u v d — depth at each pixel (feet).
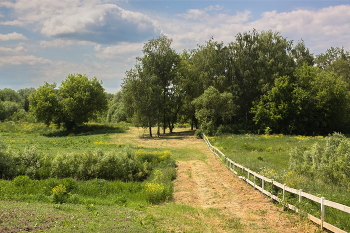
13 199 37.24
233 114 167.02
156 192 43.68
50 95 189.57
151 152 91.76
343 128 180.65
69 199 38.73
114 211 32.76
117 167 61.98
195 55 178.91
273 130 174.19
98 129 205.05
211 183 53.93
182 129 229.04
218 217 31.68
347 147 46.70
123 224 25.95
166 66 168.66
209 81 170.60
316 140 118.62
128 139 152.56
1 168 56.65
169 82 173.99
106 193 47.83
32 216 25.50
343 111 167.32
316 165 51.16
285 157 77.82
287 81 162.81
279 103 166.81
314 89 166.71
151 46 165.78
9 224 22.20
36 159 61.36
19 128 205.36
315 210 28.22
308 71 170.40
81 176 59.41
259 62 174.81
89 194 46.19
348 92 167.94
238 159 67.87
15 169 57.36
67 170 59.31
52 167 59.41
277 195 37.14
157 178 57.00
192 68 173.99
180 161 83.87
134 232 23.54
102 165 61.52
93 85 204.44
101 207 35.01
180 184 53.98
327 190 36.65
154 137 162.40
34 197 38.60
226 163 70.95
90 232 22.13
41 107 187.01
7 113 294.46
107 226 24.56
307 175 50.60
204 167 72.28
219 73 177.78
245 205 36.70
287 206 32.12
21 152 62.03
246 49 179.01
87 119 205.67
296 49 202.18
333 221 24.98
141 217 30.50
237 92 176.35
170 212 34.09
